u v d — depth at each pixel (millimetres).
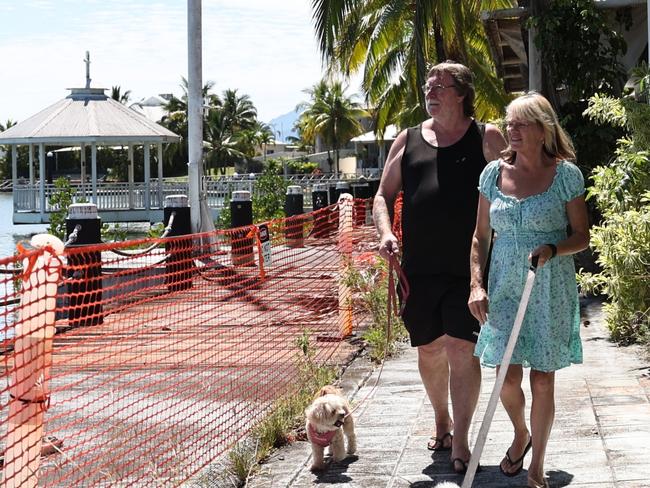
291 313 11211
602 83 13398
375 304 10852
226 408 7480
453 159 5762
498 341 5062
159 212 35812
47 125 35344
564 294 5031
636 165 9391
